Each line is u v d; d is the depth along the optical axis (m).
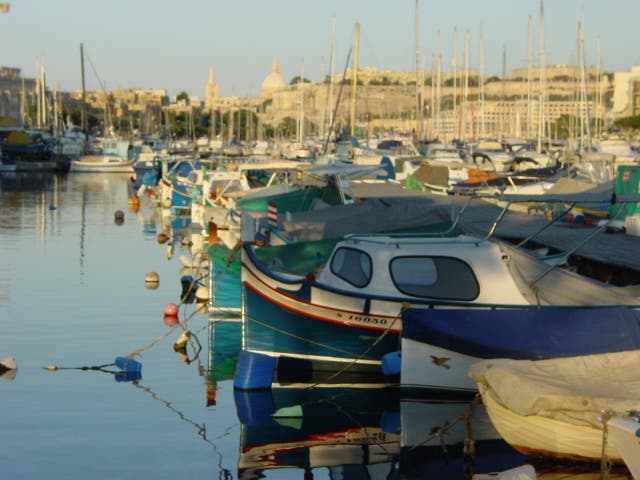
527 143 77.38
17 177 94.62
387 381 18.75
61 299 27.61
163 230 47.25
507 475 12.19
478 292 17.98
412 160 57.22
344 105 131.25
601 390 13.92
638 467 11.84
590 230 30.73
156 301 27.61
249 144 116.19
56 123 136.75
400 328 18.20
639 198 19.34
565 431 13.16
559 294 18.22
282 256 23.33
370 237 19.30
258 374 18.39
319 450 14.91
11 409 16.88
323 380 18.75
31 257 36.78
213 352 21.52
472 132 96.00
